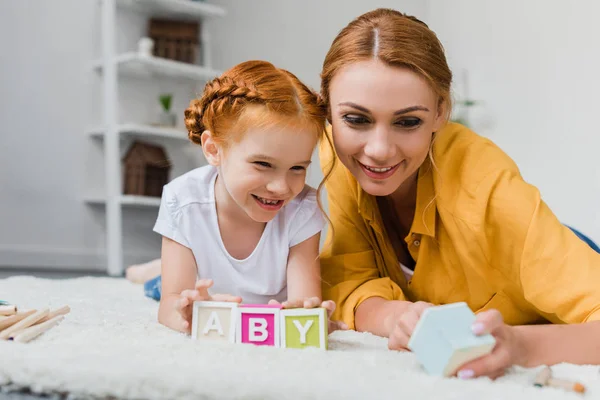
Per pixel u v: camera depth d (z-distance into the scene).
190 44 3.00
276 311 0.76
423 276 1.01
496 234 0.90
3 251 2.70
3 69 2.75
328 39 3.27
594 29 2.41
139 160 2.82
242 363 0.62
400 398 0.52
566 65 2.51
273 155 0.84
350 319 0.95
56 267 2.76
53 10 2.83
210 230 0.98
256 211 0.88
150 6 2.90
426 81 0.84
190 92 3.14
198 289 0.77
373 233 1.05
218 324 0.77
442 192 0.93
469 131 1.00
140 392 0.53
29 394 0.56
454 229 0.92
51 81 2.83
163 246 0.99
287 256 1.00
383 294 0.96
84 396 0.54
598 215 2.37
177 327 0.85
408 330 0.71
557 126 2.54
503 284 0.95
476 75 2.88
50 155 2.82
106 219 2.93
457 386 0.56
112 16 2.74
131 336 0.77
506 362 0.63
